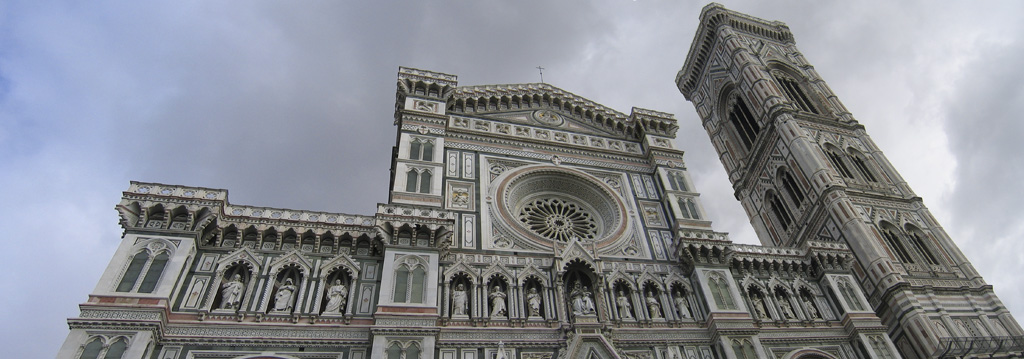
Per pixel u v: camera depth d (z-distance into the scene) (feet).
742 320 108.17
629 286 113.29
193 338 85.20
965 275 147.33
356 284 98.68
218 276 94.17
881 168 182.09
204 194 102.47
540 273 110.22
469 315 101.14
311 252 102.32
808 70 227.61
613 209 134.82
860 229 149.59
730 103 227.81
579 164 145.79
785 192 187.52
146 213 97.25
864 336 111.86
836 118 200.34
